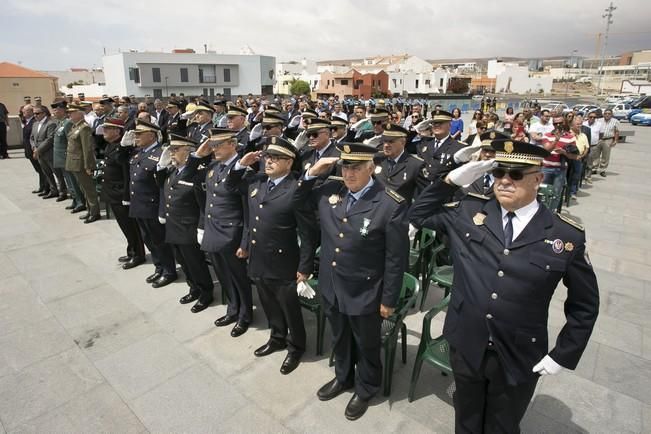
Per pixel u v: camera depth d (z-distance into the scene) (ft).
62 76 287.28
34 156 28.02
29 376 11.03
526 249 6.55
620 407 9.78
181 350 12.16
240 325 12.92
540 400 10.02
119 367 11.40
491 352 6.95
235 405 9.98
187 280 14.97
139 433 9.20
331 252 9.28
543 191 21.45
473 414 7.62
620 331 12.87
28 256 19.02
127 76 178.91
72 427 9.36
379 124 19.48
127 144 16.47
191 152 13.98
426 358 9.43
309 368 11.36
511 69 315.99
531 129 30.30
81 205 25.68
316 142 17.43
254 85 205.26
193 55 188.65
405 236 8.73
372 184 9.14
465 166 6.97
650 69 353.10
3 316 13.97
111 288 16.02
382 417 9.52
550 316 13.79
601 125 34.71
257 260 10.90
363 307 8.92
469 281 7.00
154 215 15.40
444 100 147.84
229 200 12.35
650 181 34.73
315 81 258.98
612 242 20.54
